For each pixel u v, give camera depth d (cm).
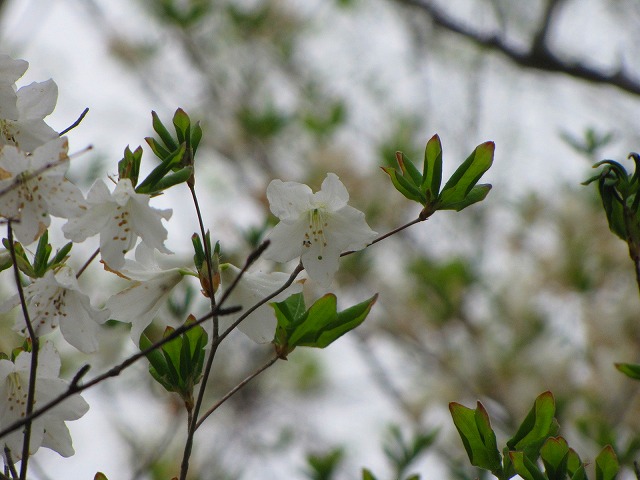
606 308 653
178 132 239
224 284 244
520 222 747
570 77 629
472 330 716
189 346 234
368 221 731
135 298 244
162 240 218
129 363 189
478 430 238
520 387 671
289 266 540
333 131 771
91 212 220
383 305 744
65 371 548
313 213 245
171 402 630
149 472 574
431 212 248
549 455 232
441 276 720
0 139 225
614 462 238
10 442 228
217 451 669
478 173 245
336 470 456
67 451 233
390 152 737
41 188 211
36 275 229
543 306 704
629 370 278
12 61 222
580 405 628
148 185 224
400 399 711
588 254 684
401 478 406
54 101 230
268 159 788
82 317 228
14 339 418
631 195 279
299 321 237
